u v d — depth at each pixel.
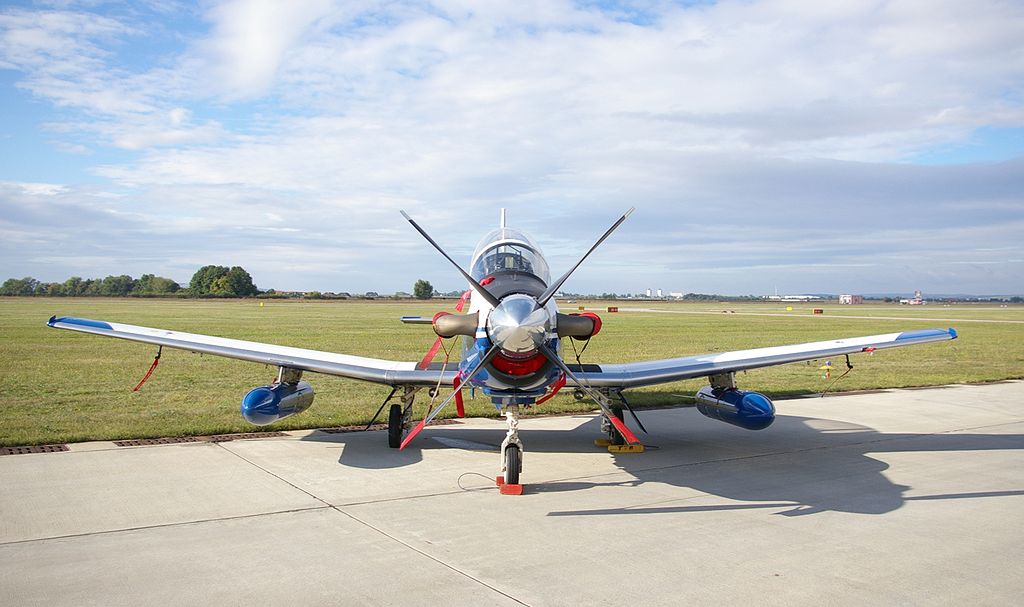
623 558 4.58
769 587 4.07
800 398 13.04
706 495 6.27
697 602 3.86
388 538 4.96
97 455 7.61
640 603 3.84
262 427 9.42
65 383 13.40
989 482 6.75
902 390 14.20
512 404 6.61
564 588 4.05
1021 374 16.84
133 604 3.78
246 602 3.83
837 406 12.02
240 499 5.95
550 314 6.63
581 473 7.15
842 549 4.77
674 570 4.36
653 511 5.73
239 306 71.00
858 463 7.65
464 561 4.51
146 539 4.87
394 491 6.33
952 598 3.92
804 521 5.45
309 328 32.31
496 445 8.66
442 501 6.01
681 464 7.61
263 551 4.65
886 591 4.02
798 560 4.55
